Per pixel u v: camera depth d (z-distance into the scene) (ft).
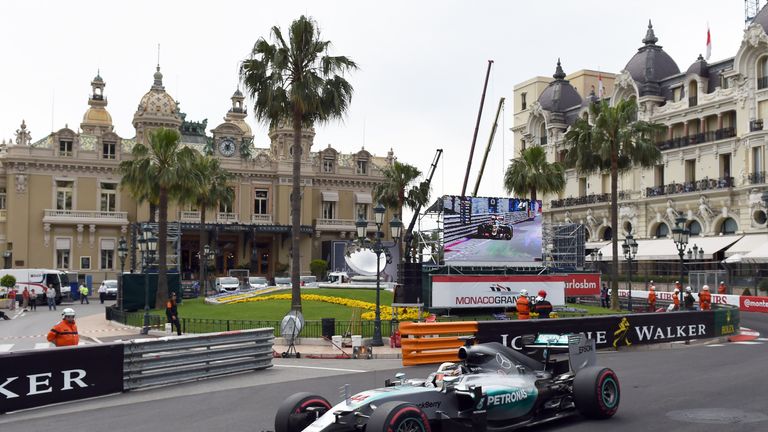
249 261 255.09
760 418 38.73
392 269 170.50
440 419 31.24
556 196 237.45
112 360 50.90
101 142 236.02
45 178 229.04
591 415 38.75
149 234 104.01
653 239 195.72
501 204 117.29
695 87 193.26
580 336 41.29
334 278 194.08
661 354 71.72
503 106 176.96
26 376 46.11
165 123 241.55
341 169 266.57
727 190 174.50
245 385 54.54
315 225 260.01
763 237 163.73
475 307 110.11
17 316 144.87
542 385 37.55
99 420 42.27
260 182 255.50
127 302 132.98
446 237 113.60
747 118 173.88
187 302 148.15
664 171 198.49
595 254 197.47
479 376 35.14
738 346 80.64
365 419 28.91
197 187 139.85
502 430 34.63
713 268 171.22
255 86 101.19
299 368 64.44
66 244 230.48
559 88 243.40
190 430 38.81
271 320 100.17
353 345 76.84
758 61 172.76
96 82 285.02
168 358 54.44
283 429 31.12
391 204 190.29
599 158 132.16
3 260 224.94
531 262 118.93
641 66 210.18
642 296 174.50
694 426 36.94
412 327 64.08
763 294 150.71
